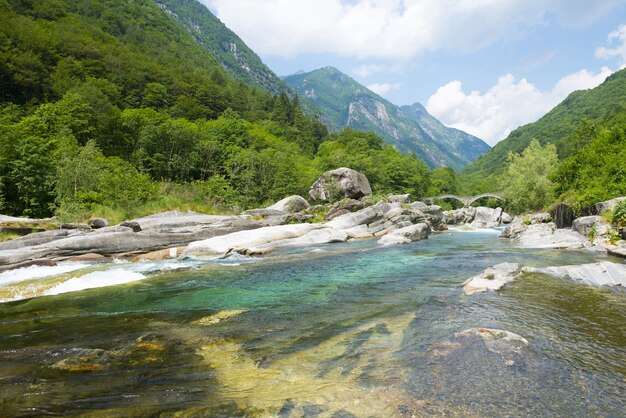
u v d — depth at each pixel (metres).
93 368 7.08
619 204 23.78
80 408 5.61
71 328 9.58
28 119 41.12
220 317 10.54
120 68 101.06
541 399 5.94
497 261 19.59
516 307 10.96
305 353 7.85
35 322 10.15
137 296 13.12
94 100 61.69
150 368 7.09
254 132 90.25
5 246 19.44
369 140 140.12
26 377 6.67
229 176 56.94
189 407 5.65
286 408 5.63
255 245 25.64
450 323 9.67
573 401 5.89
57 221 26.14
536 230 31.08
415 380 6.56
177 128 56.97
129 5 184.75
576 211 34.06
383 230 36.16
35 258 18.45
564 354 7.66
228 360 7.48
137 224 24.61
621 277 13.83
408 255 22.45
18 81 66.81
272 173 58.16
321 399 5.91
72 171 33.31
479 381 6.51
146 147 55.16
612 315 10.16
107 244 21.53
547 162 66.31
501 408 5.66
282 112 146.38
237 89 155.00
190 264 19.77
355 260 20.73
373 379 6.61
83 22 126.81
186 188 45.97
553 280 14.28
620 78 187.38
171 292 13.69
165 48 170.25
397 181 99.50
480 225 59.56
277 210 37.69
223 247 24.14
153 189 38.06
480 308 10.92
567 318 9.95
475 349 7.90
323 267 18.67
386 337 8.77
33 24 94.62
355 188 52.41
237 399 5.90
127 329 9.48
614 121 107.62
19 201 31.97
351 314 10.70
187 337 8.87
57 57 85.69
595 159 43.53
